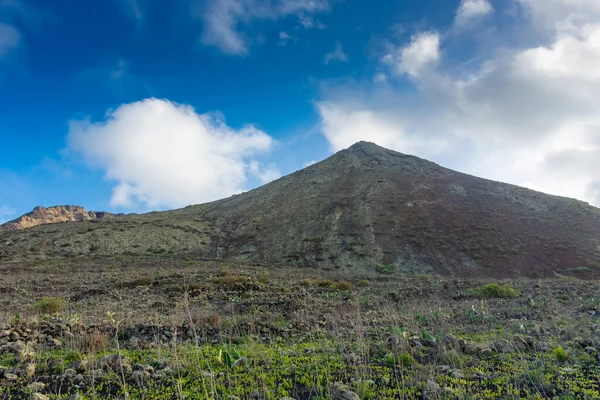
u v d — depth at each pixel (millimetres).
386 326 11273
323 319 13453
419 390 5906
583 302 16219
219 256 57250
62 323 11062
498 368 7008
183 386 6160
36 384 6020
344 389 5625
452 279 34000
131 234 63906
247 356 8109
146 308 16391
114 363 7078
